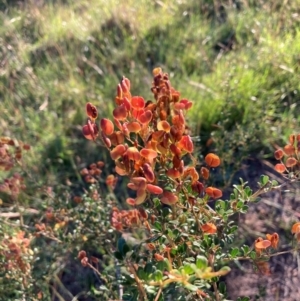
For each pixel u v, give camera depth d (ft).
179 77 11.61
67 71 12.81
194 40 12.80
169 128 4.25
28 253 7.04
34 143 10.80
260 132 9.36
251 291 7.18
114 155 4.12
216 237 4.83
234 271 7.45
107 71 12.35
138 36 13.34
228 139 8.48
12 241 6.79
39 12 15.99
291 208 8.20
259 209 8.27
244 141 8.05
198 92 10.53
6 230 7.76
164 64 12.42
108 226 7.07
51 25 15.37
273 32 11.64
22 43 14.11
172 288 4.80
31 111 11.68
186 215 4.83
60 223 7.16
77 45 13.80
